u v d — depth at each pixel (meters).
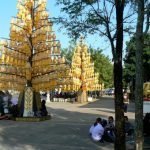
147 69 47.38
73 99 70.88
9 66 34.41
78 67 69.94
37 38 34.56
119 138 14.02
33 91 33.84
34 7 34.97
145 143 19.55
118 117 14.09
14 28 34.44
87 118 34.78
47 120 32.94
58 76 35.41
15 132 25.00
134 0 14.00
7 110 33.88
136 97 12.56
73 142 21.05
